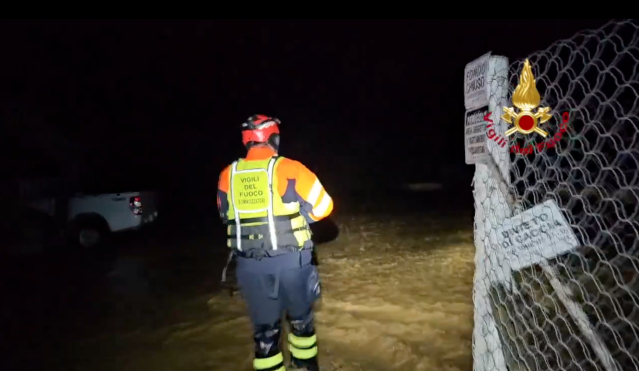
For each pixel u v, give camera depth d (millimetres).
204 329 5281
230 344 4863
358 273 6914
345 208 14031
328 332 4945
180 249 9398
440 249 8188
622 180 2561
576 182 2951
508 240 2842
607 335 3764
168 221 12852
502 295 3115
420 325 5000
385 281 6473
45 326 5723
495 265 2984
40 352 5016
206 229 11461
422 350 4465
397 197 16578
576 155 2852
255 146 3477
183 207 15383
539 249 2682
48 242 9602
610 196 2645
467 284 6184
